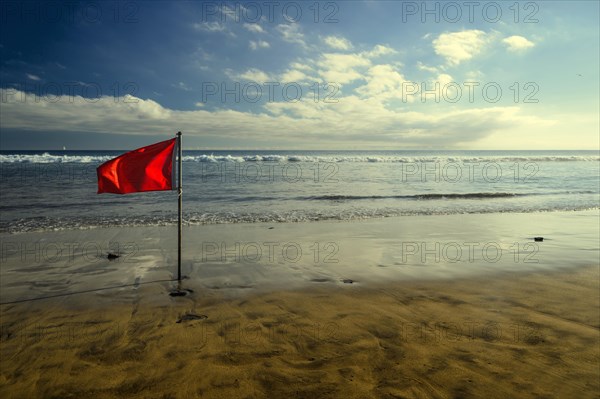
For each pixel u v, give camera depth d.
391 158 47.44
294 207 15.22
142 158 5.99
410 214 13.91
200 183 23.70
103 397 3.26
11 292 5.86
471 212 14.54
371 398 3.26
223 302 5.51
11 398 3.24
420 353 4.03
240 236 10.05
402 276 6.87
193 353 4.00
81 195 17.50
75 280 6.45
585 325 4.78
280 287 6.20
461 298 5.77
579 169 39.38
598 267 7.52
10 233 10.16
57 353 3.99
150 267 7.24
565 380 3.56
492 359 3.92
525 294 5.96
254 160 43.53
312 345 4.20
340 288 6.19
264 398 3.25
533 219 13.20
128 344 4.20
